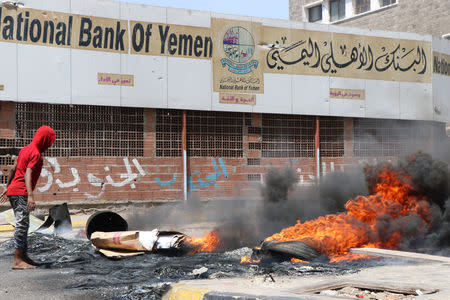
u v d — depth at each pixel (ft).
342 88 54.85
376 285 12.42
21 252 17.95
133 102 45.70
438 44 60.85
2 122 41.70
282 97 51.93
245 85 50.26
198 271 15.24
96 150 44.96
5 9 41.24
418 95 58.90
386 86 57.16
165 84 46.93
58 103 43.04
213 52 48.93
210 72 48.78
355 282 12.96
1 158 41.63
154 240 20.13
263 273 15.14
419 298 10.67
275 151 52.26
